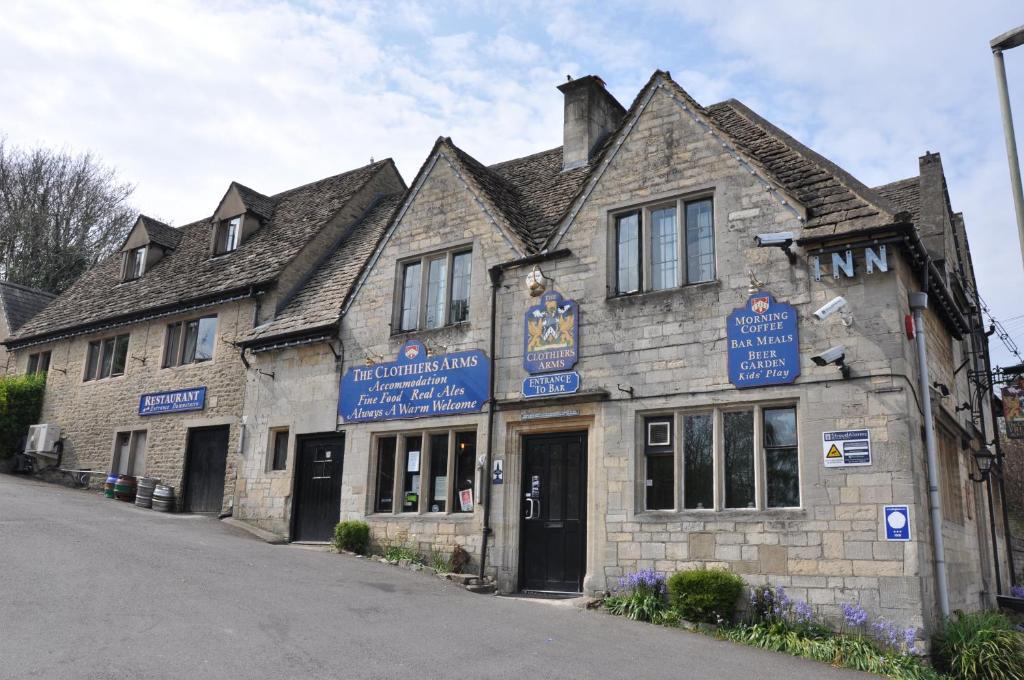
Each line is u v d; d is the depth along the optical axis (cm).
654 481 1155
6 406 2278
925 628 920
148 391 2014
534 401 1272
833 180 1138
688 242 1207
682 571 1061
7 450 2294
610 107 1695
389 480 1466
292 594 969
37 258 3669
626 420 1179
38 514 1338
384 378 1489
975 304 1802
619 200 1271
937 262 1295
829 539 991
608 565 1148
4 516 1270
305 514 1567
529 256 1339
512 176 1733
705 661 841
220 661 688
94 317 2253
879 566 953
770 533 1030
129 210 4066
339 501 1523
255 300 1822
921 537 958
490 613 991
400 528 1396
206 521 1641
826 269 1068
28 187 3747
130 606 829
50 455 2219
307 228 1969
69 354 2320
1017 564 2153
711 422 1123
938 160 1480
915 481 966
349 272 1767
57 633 720
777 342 1077
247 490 1670
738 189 1164
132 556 1074
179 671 653
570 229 1314
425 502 1394
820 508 1005
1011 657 880
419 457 1428
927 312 1217
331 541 1493
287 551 1330
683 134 1236
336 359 1580
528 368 1299
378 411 1481
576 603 1115
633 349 1198
